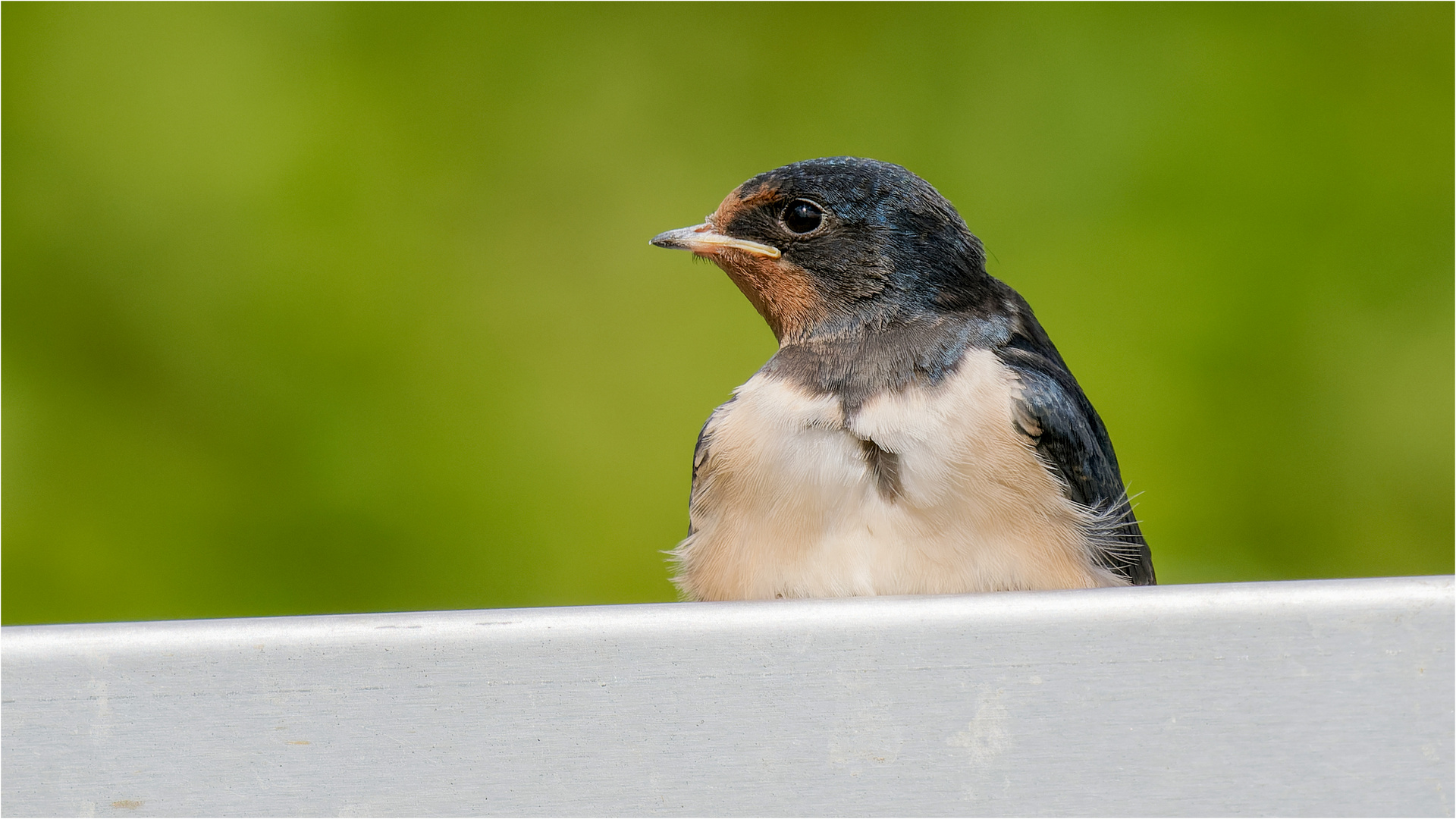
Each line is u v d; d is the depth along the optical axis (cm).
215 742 162
